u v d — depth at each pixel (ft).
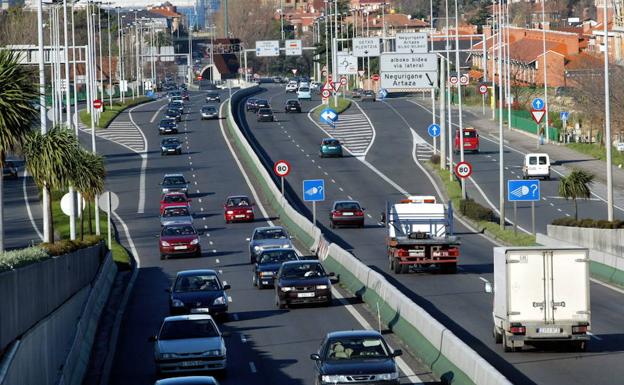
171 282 286.46
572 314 168.45
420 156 595.47
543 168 509.35
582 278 168.66
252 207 442.50
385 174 535.19
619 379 147.02
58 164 272.92
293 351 181.37
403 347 180.96
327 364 139.85
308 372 162.91
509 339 168.76
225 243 369.30
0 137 191.42
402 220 282.15
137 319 226.38
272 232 324.60
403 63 515.91
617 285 253.65
